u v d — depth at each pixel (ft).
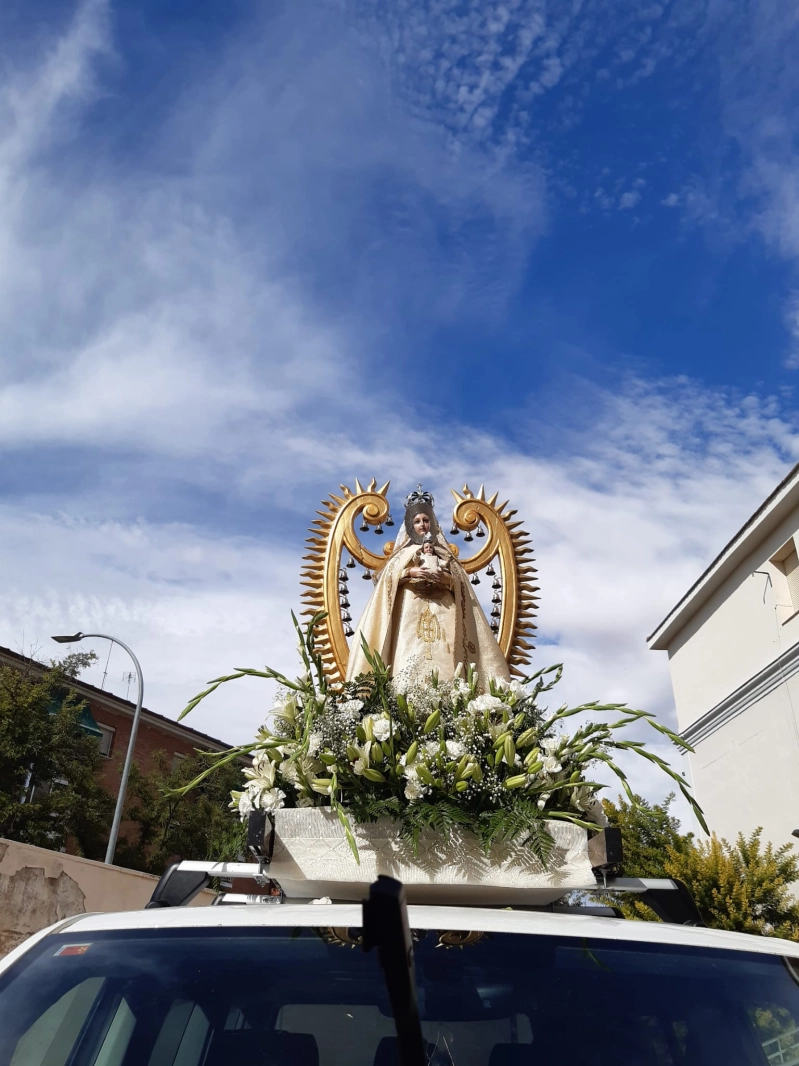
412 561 17.21
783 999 6.66
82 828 75.87
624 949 6.93
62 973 6.68
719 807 68.95
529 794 9.86
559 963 6.72
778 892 46.85
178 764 98.68
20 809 70.59
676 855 47.98
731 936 7.59
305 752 9.82
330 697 10.59
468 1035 6.15
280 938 6.91
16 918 32.30
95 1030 6.38
